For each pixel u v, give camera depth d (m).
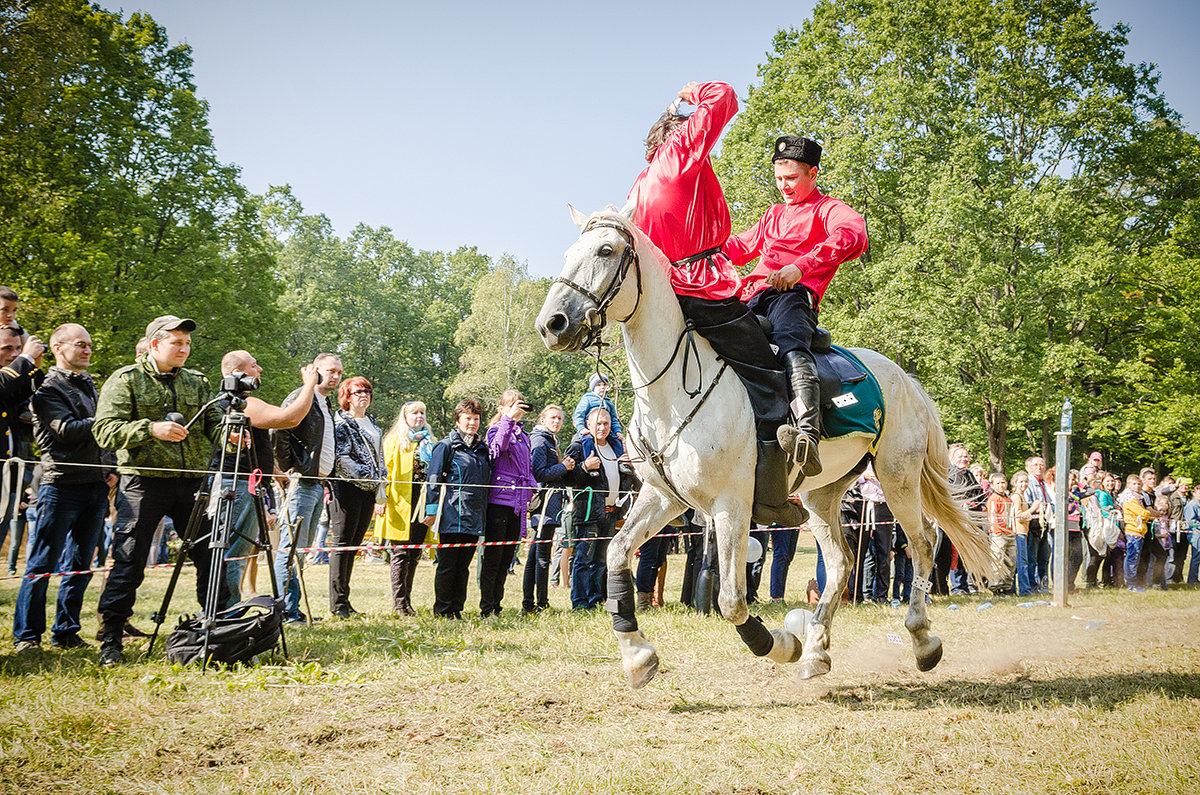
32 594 5.09
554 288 3.76
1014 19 23.70
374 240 64.50
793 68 26.16
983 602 9.31
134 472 4.85
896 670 5.17
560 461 7.52
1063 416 9.27
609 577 4.14
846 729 3.78
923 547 5.05
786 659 4.41
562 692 4.36
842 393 4.45
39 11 18.44
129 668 4.60
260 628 4.77
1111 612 8.25
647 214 4.30
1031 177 24.14
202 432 5.40
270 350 24.97
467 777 3.17
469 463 6.80
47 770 3.17
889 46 24.84
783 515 4.21
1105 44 24.14
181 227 23.12
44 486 5.01
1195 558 13.74
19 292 17.81
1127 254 24.33
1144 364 22.52
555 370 47.69
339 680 4.51
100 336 19.05
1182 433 22.05
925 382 23.45
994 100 24.19
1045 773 3.26
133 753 3.35
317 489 6.62
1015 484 11.33
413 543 7.09
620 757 3.40
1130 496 12.73
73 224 21.28
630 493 7.91
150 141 22.81
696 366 4.05
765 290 4.55
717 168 26.31
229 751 3.43
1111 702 4.33
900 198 24.19
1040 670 5.21
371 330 51.94
